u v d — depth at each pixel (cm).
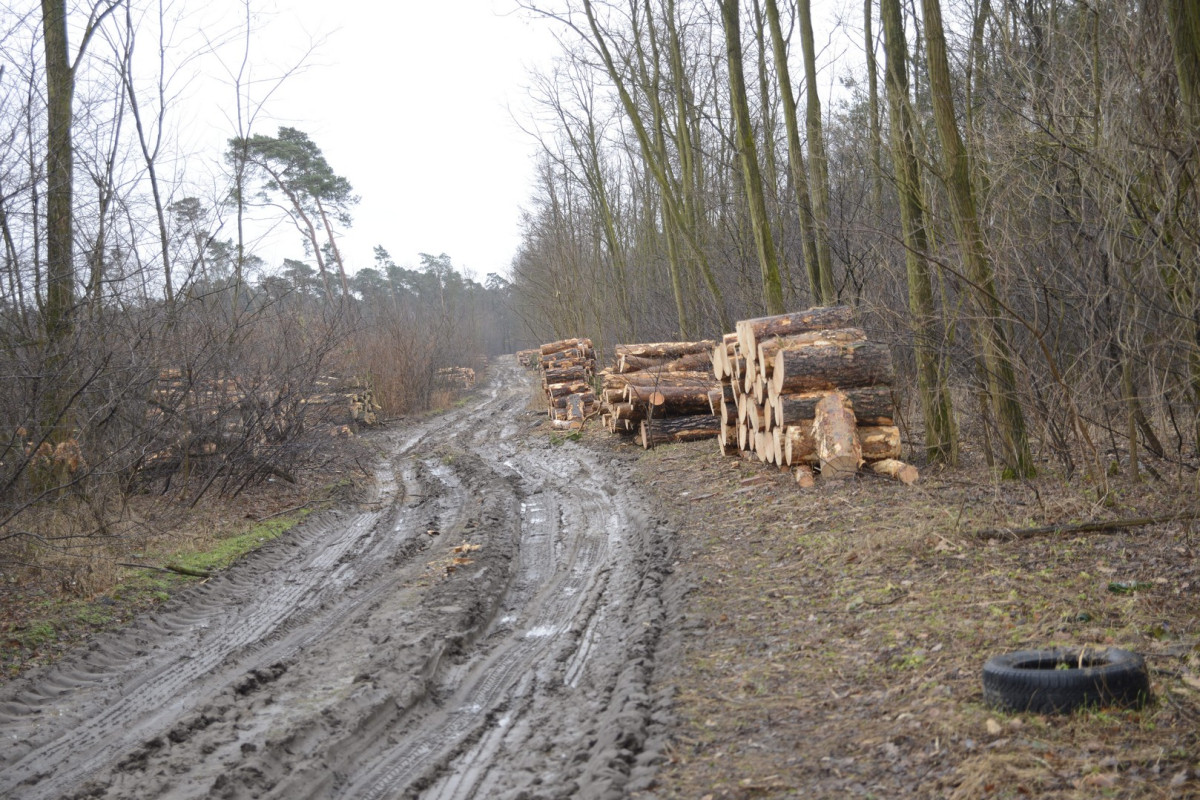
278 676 709
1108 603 624
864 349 1189
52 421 1126
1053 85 916
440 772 525
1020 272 938
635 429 1994
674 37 2119
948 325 1059
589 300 3597
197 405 1445
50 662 750
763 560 880
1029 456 1020
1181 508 804
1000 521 852
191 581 1019
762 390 1302
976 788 393
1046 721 449
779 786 432
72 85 1323
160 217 1462
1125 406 961
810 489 1148
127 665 761
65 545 1080
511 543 1166
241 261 1628
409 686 654
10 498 1125
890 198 1784
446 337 4841
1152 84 735
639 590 869
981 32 1262
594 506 1384
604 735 520
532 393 4319
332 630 832
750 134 1498
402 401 3703
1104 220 827
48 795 522
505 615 869
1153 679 486
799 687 560
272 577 1069
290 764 534
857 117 1428
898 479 1116
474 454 2236
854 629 646
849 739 473
